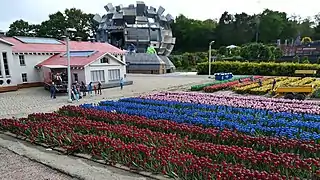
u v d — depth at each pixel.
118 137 8.48
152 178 6.12
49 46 28.02
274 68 34.78
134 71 45.81
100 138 7.70
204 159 6.07
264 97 17.47
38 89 24.08
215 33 73.69
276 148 7.29
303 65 32.75
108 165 6.94
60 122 10.09
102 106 13.95
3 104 17.16
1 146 8.68
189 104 14.42
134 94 20.67
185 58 55.00
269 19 70.50
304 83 22.83
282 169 5.88
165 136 8.05
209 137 8.37
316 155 6.75
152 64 44.72
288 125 9.76
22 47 25.22
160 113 11.71
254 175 5.24
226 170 5.46
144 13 54.66
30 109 15.51
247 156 6.27
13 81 23.50
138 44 52.34
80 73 22.42
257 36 70.06
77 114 12.32
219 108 13.45
